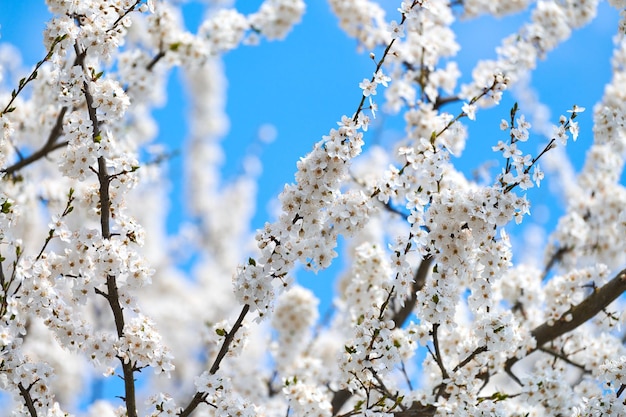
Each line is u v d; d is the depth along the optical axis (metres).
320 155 4.86
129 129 9.15
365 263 7.27
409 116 8.34
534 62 8.70
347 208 5.01
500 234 5.27
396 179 5.12
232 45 9.66
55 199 9.15
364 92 4.88
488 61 8.66
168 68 9.47
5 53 10.84
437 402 5.68
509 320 5.28
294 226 4.93
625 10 6.57
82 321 5.29
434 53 8.50
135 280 5.17
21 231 9.95
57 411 5.34
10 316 5.18
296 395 6.00
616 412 5.34
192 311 13.55
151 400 5.14
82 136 5.03
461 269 5.12
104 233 5.12
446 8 8.96
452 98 8.48
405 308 7.20
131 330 5.06
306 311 9.26
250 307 4.95
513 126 4.95
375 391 6.17
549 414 6.43
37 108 8.82
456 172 7.54
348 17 9.28
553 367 6.97
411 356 6.50
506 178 4.92
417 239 5.06
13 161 8.90
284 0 9.73
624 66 8.93
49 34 5.26
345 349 5.26
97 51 5.36
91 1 5.39
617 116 7.40
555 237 9.28
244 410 5.02
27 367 5.18
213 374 5.05
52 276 5.23
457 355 6.46
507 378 9.10
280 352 9.27
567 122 4.93
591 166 9.80
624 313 7.09
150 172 9.68
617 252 9.41
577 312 6.69
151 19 9.30
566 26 8.88
